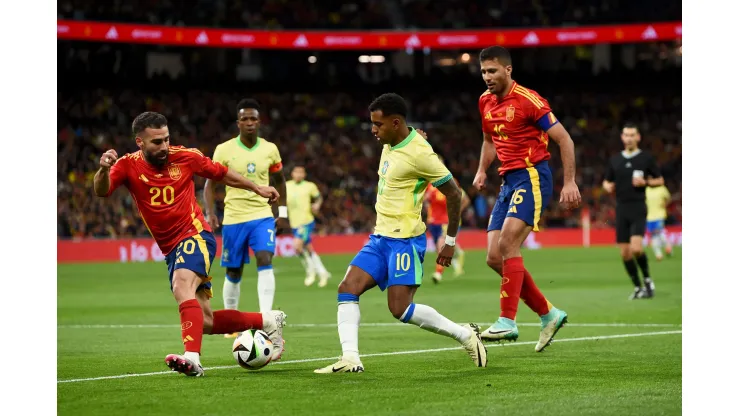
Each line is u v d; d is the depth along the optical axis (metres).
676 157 149.88
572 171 28.64
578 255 101.25
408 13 151.88
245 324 27.31
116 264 96.69
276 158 37.09
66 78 138.25
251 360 26.05
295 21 144.38
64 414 20.28
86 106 138.88
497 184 138.00
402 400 21.52
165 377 25.50
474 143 151.25
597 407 20.61
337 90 154.88
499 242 29.53
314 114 152.50
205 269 26.03
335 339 35.00
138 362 28.94
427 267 86.06
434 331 26.50
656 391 22.67
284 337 35.78
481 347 26.70
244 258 37.03
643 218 51.25
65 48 138.50
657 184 50.25
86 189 121.38
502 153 29.78
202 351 31.55
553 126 28.64
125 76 142.75
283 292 60.78
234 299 37.38
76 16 128.00
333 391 22.78
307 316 45.06
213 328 26.92
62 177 123.88
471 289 61.69
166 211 25.77
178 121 144.88
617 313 43.66
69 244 101.06
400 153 25.58
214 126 146.00
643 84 156.62
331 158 144.00
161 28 124.38
